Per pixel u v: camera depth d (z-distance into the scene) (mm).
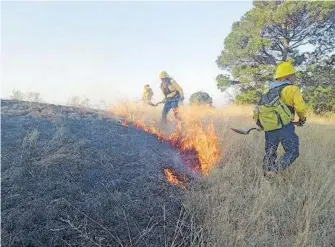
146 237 2918
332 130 7059
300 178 4172
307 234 2854
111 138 5094
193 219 3186
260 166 4418
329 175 3986
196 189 3793
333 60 15875
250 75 16297
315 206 3352
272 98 4410
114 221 3066
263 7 16938
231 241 2809
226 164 4363
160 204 3410
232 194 3520
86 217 2990
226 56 17234
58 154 3998
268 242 2879
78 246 2686
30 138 4238
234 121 7238
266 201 3344
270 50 16688
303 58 16344
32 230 2779
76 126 5453
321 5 14750
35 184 3404
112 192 3490
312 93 15266
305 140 5613
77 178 3635
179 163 4570
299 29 15914
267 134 4512
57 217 2963
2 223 2758
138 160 4391
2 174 3461
